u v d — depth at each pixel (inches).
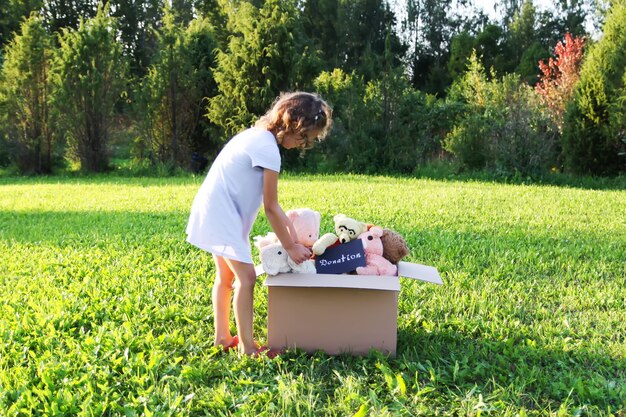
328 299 132.9
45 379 116.4
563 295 182.4
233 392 115.7
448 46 1962.4
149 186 513.0
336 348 134.9
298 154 659.4
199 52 722.8
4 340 138.9
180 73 690.8
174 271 204.5
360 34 1744.6
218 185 130.0
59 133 701.3
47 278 194.7
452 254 228.1
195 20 769.6
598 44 595.8
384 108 651.5
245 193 129.6
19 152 694.5
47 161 702.5
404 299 173.3
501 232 278.2
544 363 132.0
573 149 585.0
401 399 112.7
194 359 131.5
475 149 609.0
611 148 575.2
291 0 687.1
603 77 569.3
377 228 148.1
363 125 655.1
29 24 690.2
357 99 662.5
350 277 132.4
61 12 1515.7
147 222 308.3
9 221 323.9
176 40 697.6
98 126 690.8
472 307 166.1
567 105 599.2
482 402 109.4
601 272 206.2
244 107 657.0
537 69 1225.4
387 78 653.3
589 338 146.9
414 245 247.9
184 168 703.1
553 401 114.0
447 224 299.3
